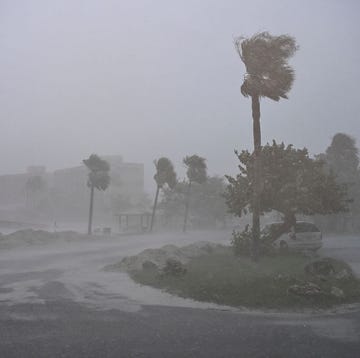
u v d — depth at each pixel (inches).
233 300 436.1
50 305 431.2
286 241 918.4
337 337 314.5
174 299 461.7
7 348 287.1
